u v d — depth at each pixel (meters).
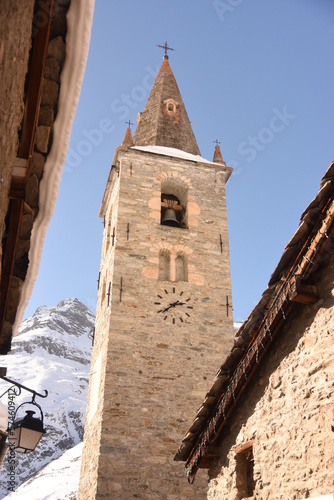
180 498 12.71
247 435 7.19
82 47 3.66
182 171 19.34
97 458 13.00
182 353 15.07
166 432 13.61
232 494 7.36
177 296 16.14
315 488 5.45
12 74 2.49
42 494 54.97
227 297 16.58
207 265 17.14
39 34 3.41
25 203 4.66
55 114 4.11
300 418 5.95
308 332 6.11
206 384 14.71
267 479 6.41
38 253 5.18
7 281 4.81
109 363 14.38
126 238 16.92
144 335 15.10
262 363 7.07
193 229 17.91
